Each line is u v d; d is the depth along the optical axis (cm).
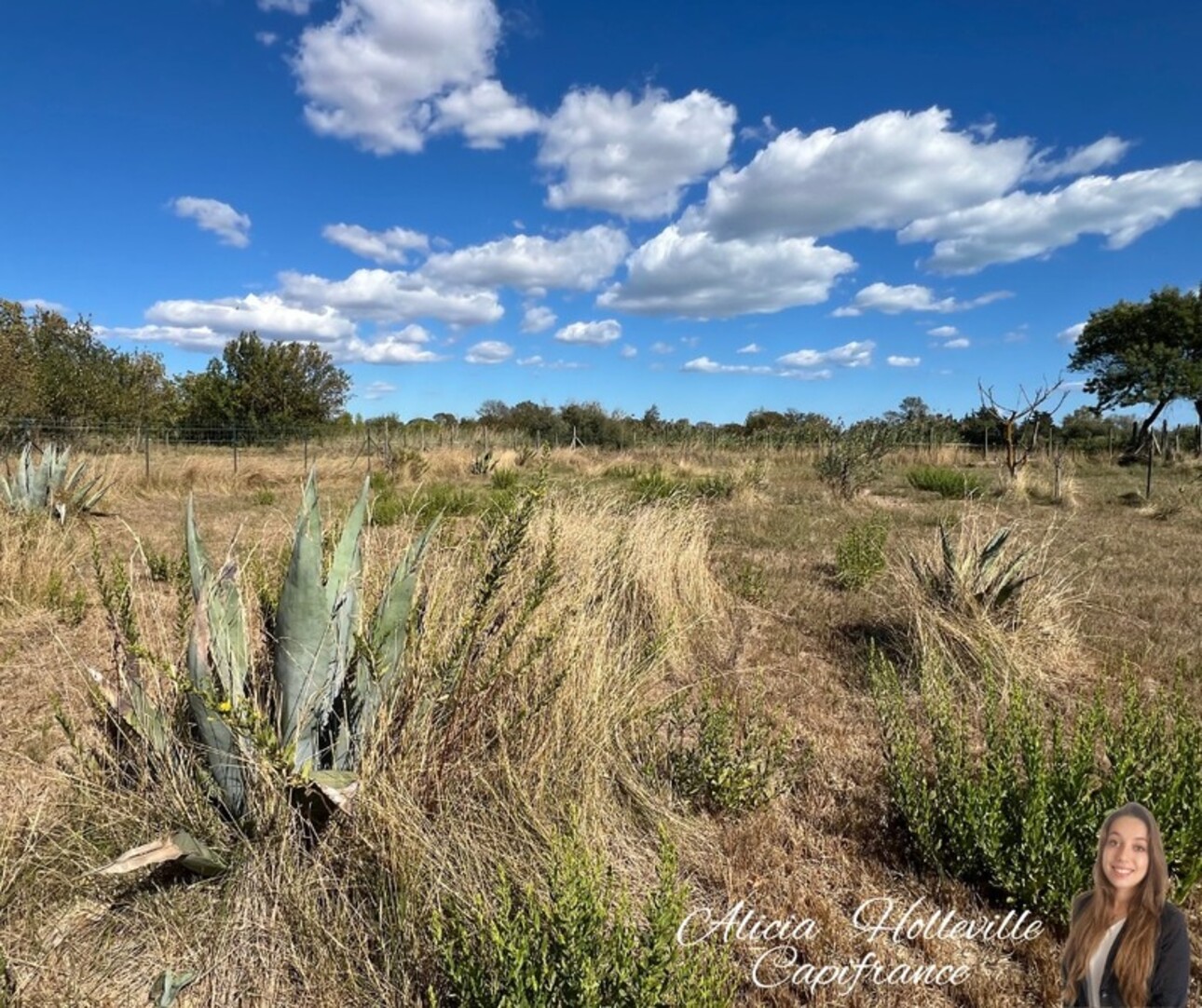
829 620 668
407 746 296
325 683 299
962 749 344
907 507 1492
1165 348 3694
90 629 563
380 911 252
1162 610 703
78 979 238
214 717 281
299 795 278
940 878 308
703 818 348
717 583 730
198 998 237
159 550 799
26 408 1983
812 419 2820
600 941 221
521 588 383
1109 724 346
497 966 216
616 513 756
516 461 2308
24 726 400
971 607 573
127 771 310
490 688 314
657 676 459
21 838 290
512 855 279
